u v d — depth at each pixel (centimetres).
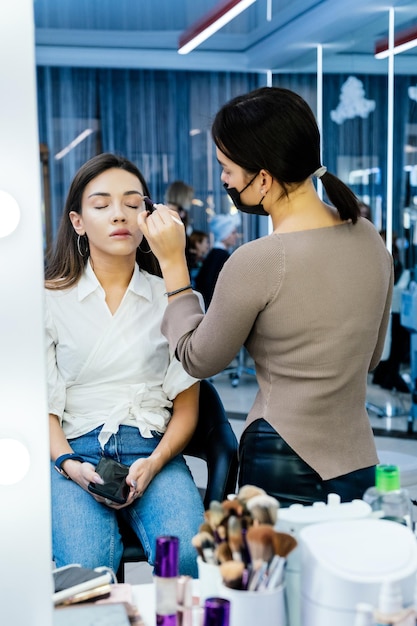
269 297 130
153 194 793
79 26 720
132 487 157
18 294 96
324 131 561
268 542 98
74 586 115
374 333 136
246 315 131
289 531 108
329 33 562
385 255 140
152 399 173
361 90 510
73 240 173
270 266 129
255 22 684
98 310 171
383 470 114
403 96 464
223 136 133
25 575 99
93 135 779
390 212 473
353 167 517
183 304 143
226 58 760
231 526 99
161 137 790
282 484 134
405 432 443
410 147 457
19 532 98
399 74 468
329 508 112
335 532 103
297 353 132
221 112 134
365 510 112
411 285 459
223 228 571
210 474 168
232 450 170
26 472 97
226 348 135
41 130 766
